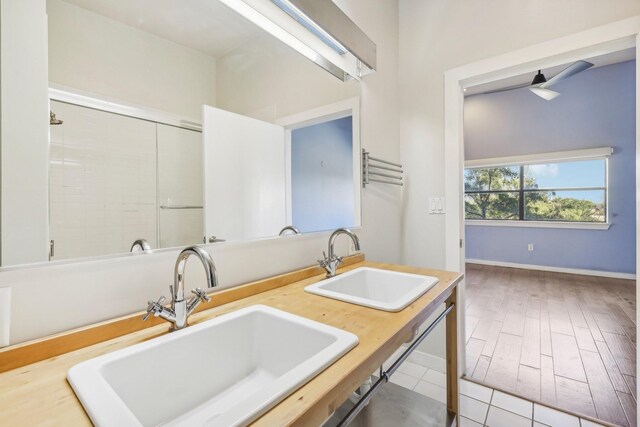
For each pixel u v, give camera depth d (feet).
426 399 4.96
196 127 3.37
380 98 6.40
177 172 3.18
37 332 2.18
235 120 3.76
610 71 14.87
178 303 2.52
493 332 8.77
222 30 3.58
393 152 6.84
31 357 2.05
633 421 5.00
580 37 5.02
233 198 3.71
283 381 1.72
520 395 5.68
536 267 17.08
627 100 14.56
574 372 6.57
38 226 2.25
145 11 2.94
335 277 4.25
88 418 1.50
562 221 16.46
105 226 2.60
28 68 2.24
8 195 2.14
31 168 2.24
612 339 8.20
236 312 2.91
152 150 2.97
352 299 3.24
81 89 2.51
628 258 14.71
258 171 4.02
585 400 5.58
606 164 15.30
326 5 4.30
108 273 2.54
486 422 4.97
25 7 2.23
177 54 3.19
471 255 19.25
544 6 5.35
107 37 2.68
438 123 6.55
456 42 6.30
